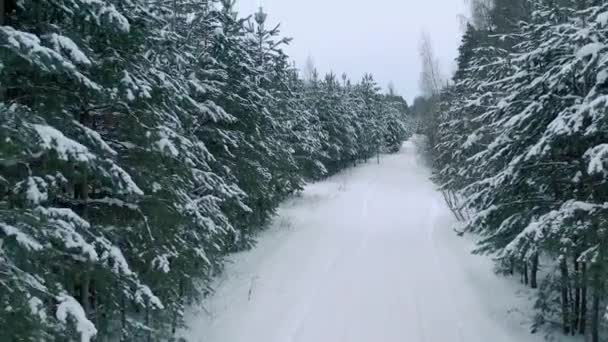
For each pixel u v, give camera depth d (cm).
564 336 1072
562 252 898
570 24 955
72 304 557
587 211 874
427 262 1728
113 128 852
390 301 1327
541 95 997
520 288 1411
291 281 1481
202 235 1034
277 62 2298
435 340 1081
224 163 1516
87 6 631
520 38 1684
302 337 1086
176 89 879
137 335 896
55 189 659
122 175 695
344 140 4638
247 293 1344
